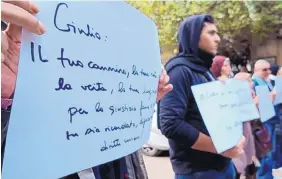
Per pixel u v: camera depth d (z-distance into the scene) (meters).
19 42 0.51
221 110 1.47
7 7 0.45
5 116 0.52
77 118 0.58
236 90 1.71
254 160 2.36
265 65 2.65
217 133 1.40
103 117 0.66
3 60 0.50
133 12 0.79
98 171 0.78
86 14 0.60
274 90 2.67
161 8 6.11
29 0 0.48
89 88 0.61
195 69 1.45
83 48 0.59
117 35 0.70
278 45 6.45
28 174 0.48
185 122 1.37
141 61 0.84
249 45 6.87
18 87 0.47
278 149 2.63
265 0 6.09
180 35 1.55
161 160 4.96
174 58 1.49
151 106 0.94
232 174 1.55
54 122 0.53
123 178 0.90
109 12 0.67
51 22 0.52
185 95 1.39
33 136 0.49
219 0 6.13
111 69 0.68
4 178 0.45
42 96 0.50
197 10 6.06
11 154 0.46
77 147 0.58
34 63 0.49
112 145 0.69
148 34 0.89
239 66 6.52
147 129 0.92
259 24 6.30
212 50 1.54
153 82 0.94
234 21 6.26
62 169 0.54
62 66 0.54
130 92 0.78
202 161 1.39
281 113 2.69
